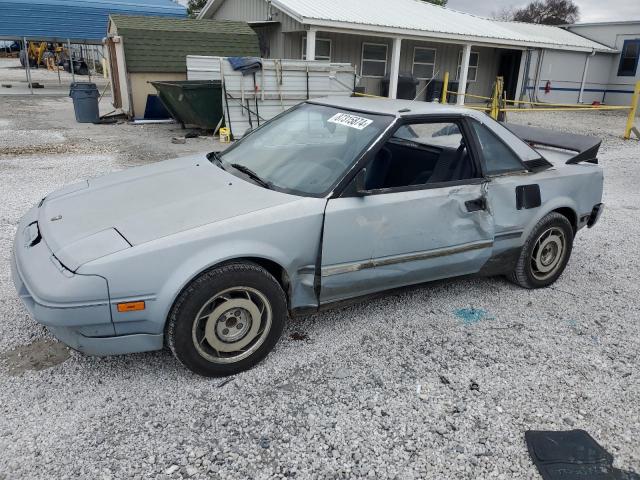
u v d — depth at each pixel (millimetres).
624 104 26062
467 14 24156
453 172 3705
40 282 2635
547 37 24062
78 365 3098
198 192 3242
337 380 3057
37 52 37219
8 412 2684
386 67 20281
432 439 2631
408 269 3533
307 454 2498
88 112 13992
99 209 3102
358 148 3322
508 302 4156
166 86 12234
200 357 2910
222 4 21359
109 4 20406
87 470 2344
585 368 3295
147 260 2666
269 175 3465
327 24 15766
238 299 2945
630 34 25203
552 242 4309
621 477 2434
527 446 2611
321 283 3223
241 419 2707
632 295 4391
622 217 6789
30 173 8031
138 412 2727
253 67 11781
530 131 5141
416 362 3273
